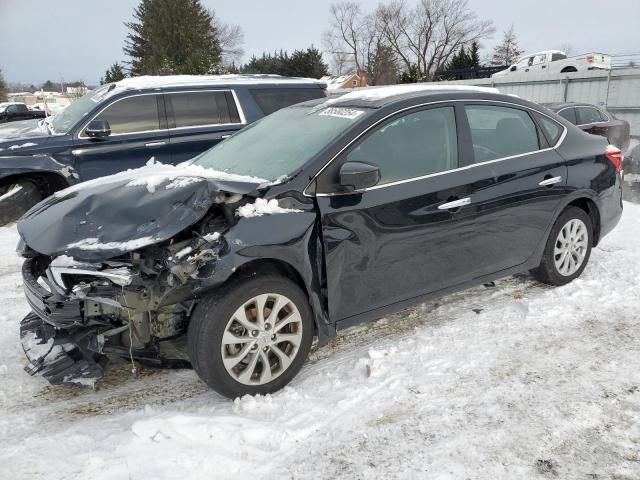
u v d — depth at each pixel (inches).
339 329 132.3
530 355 138.0
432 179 142.4
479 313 164.1
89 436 108.7
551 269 176.6
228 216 118.0
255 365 120.3
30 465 99.9
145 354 119.3
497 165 155.6
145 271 112.4
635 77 616.7
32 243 118.0
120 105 279.7
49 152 263.6
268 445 105.8
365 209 130.1
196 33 1733.5
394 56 2470.5
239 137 171.6
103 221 116.9
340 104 154.9
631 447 102.7
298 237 121.0
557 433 107.2
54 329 124.0
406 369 132.6
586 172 177.5
